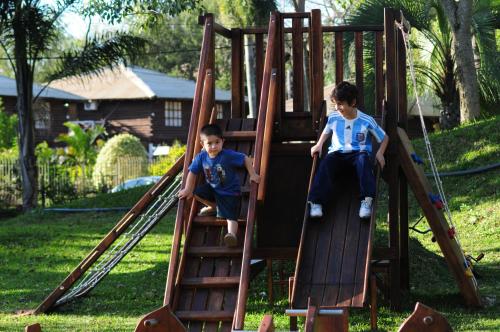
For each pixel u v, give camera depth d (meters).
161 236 19.67
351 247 8.45
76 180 29.61
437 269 13.10
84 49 24.02
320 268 8.32
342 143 8.88
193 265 8.60
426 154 21.42
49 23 23.64
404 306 10.63
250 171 8.64
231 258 8.57
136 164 33.22
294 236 10.29
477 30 23.67
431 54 24.81
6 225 23.14
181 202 8.70
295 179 10.35
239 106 10.84
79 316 10.76
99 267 11.74
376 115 10.63
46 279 14.36
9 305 11.83
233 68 10.84
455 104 24.34
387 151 10.00
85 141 37.41
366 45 21.91
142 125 48.69
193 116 9.37
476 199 18.94
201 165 8.70
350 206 8.89
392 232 10.15
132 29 25.39
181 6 21.56
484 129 21.39
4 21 23.31
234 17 28.47
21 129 25.72
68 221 23.17
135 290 12.80
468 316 9.84
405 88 10.95
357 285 8.05
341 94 8.85
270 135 9.27
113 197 24.95
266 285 12.29
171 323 5.87
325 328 6.00
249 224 8.40
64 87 50.41
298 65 10.50
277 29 10.36
